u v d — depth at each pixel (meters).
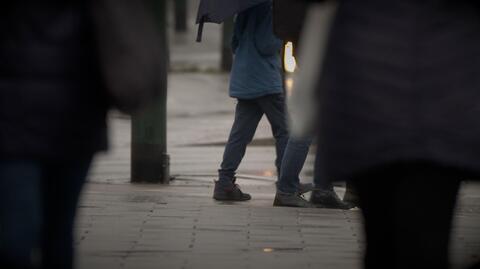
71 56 7.90
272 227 15.98
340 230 15.81
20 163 7.76
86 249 14.01
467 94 7.56
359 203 8.13
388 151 7.57
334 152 7.82
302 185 18.75
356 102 7.71
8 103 7.76
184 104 38.88
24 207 7.73
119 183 21.39
